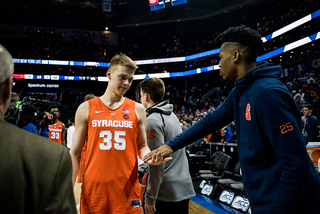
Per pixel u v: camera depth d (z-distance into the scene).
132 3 24.47
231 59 1.28
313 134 5.30
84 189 1.55
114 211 1.51
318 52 14.09
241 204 3.93
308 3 15.74
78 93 24.38
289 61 16.81
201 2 23.53
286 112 1.01
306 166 0.94
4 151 0.60
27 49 23.38
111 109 1.64
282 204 0.94
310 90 10.57
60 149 0.69
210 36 23.56
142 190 2.21
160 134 1.80
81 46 24.84
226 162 4.77
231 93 1.46
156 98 2.04
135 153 1.68
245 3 20.86
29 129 2.39
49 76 23.02
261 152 1.11
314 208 1.06
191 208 4.11
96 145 1.57
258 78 1.16
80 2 22.72
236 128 1.31
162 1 19.16
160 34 26.16
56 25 24.45
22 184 0.59
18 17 23.05
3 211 0.56
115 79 1.64
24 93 23.44
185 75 24.05
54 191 0.63
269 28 18.33
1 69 0.64
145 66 26.31
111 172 1.54
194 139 1.51
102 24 25.31
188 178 1.92
